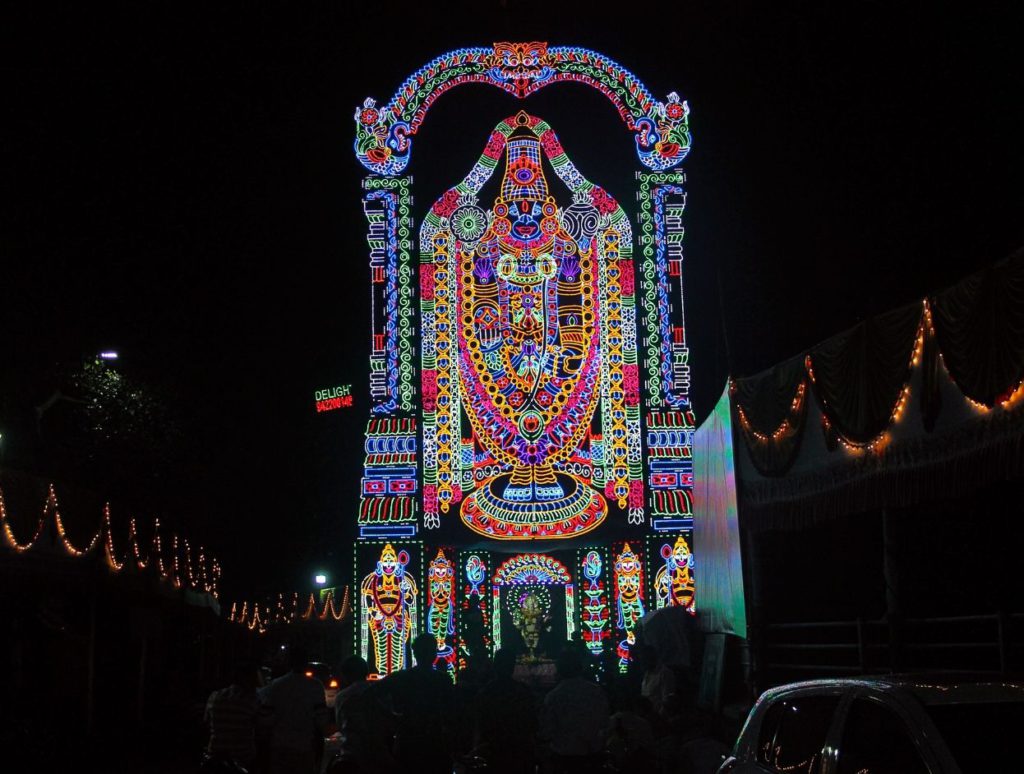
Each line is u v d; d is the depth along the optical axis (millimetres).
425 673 9836
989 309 11711
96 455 24094
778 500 16812
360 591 27422
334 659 38469
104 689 22719
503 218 28781
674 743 10508
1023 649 12875
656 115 29422
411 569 27516
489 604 28422
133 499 24125
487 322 28359
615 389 28172
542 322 28375
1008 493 16062
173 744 21359
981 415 12086
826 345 15492
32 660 20625
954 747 5777
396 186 28906
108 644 23266
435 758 9617
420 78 29484
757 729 7789
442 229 28703
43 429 24062
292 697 11258
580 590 28344
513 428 28031
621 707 11773
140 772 18672
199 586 27344
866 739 6414
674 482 27859
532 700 9812
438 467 27922
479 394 28141
